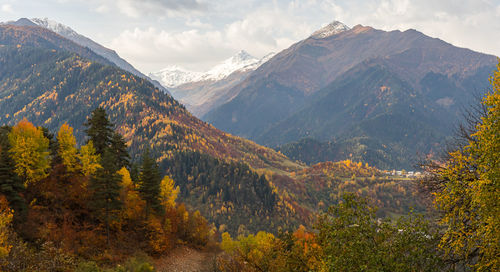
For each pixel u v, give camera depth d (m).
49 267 33.91
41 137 52.81
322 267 15.74
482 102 14.09
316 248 20.45
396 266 13.02
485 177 12.33
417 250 13.27
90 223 54.34
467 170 14.32
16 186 43.41
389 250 13.88
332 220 15.35
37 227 44.12
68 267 36.22
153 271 50.78
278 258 25.50
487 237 12.05
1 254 30.28
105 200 51.84
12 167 44.16
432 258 13.34
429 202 17.00
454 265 13.84
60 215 50.38
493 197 12.23
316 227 16.61
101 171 52.50
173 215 82.88
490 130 12.88
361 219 14.49
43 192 52.44
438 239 13.98
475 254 13.50
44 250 37.22
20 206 43.34
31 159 49.88
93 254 46.69
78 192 56.97
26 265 31.88
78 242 47.41
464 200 13.77
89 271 37.56
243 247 56.03
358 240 13.98
